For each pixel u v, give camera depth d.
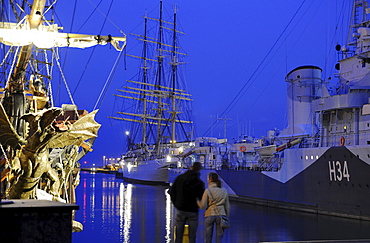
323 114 35.28
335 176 30.44
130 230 26.84
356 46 33.34
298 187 35.00
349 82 34.38
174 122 91.38
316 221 28.84
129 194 56.22
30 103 17.25
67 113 18.42
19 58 14.59
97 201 46.16
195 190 7.66
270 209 36.81
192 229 7.64
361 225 26.42
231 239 23.17
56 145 14.02
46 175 15.32
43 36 13.30
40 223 4.60
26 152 12.81
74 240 23.75
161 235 25.00
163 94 93.12
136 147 100.06
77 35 13.80
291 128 42.81
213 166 57.41
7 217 4.46
